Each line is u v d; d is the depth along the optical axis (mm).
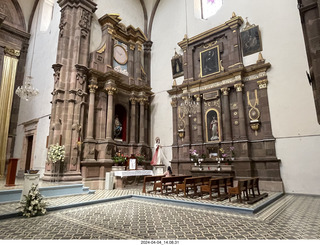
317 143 9656
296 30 10898
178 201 7680
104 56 13398
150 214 6227
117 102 13883
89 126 11773
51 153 9852
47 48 14820
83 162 11055
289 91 10664
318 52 5172
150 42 17031
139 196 8922
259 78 11602
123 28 15141
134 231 4734
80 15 12336
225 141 12055
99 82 12766
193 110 13820
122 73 14617
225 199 7965
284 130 10531
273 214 6141
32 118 14742
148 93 15703
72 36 12078
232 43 12820
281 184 10094
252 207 6516
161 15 17250
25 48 17531
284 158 10352
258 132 11281
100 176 11578
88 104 12211
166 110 15383
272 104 11055
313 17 5371
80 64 11789
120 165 12586
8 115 15547
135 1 17297
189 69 14414
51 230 4855
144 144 14477
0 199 7250
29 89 10117
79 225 5215
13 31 16766
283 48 11148
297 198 8812
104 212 6504
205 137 13133
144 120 15258
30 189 6578
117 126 13750
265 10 12070
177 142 14305
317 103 5305
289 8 11273
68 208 7043
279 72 11086
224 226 5051
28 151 14828
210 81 13258
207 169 11898
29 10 17766
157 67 16578
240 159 11141
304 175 9758
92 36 13312
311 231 4660
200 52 14242
